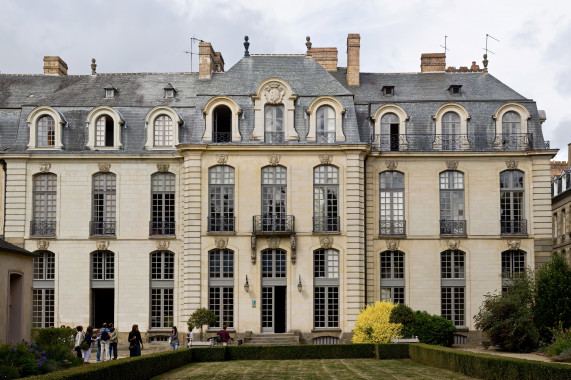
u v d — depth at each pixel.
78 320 44.19
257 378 27.55
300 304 43.19
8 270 29.45
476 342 44.12
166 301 44.75
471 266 44.78
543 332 38.16
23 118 45.75
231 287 43.47
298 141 44.28
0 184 45.25
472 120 45.88
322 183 44.16
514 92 47.47
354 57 49.38
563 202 59.56
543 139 45.66
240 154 44.12
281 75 45.97
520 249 44.81
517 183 45.41
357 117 46.28
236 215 43.75
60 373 20.72
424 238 45.03
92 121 45.47
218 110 45.38
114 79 49.53
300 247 43.62
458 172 45.56
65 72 52.62
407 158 45.44
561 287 38.03
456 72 49.72
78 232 44.78
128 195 45.06
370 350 36.47
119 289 44.47
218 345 38.91
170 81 49.28
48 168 45.00
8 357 23.16
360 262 43.53
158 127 45.66
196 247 43.44
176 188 45.19
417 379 26.61
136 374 26.22
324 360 35.38
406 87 48.69
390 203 45.47
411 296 44.72
